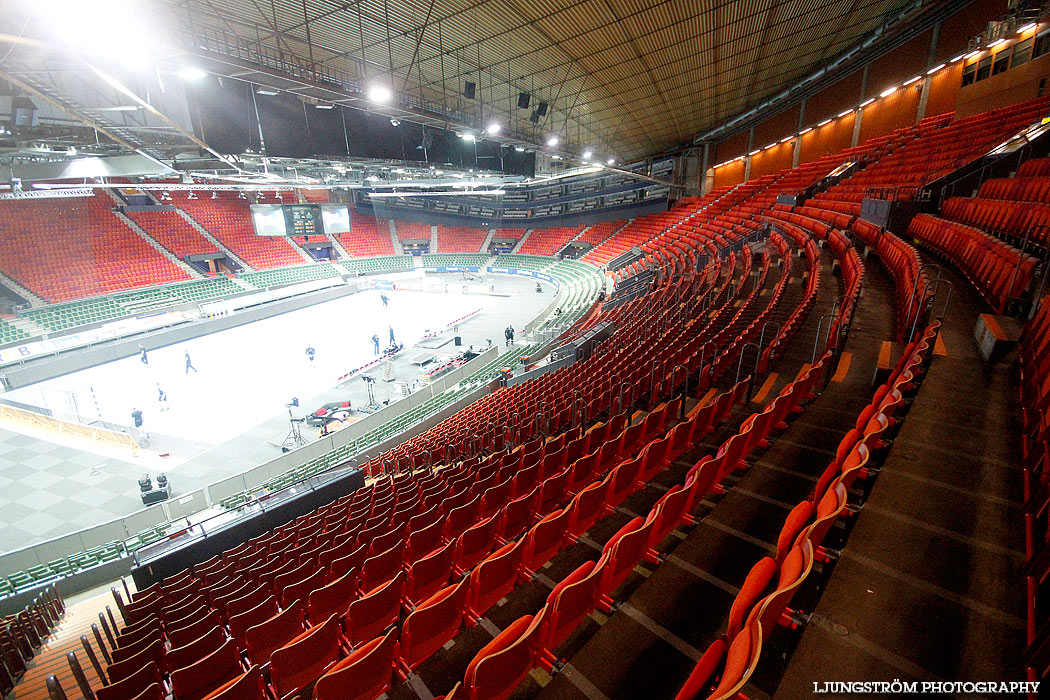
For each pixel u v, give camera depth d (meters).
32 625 5.43
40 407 13.31
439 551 3.79
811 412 5.33
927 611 2.35
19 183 14.20
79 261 21.73
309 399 14.40
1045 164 11.21
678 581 3.13
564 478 4.76
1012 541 2.78
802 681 2.04
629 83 14.88
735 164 30.70
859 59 22.92
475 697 2.22
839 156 23.31
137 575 6.18
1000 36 16.41
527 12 9.16
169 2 7.27
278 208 23.44
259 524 7.11
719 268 16.09
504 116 16.61
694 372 7.80
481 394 12.62
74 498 9.73
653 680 2.52
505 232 39.88
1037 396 4.03
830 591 2.50
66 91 9.14
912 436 3.99
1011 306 6.58
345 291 30.64
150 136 12.12
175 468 10.80
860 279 8.61
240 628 3.87
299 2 7.85
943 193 13.87
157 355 19.03
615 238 32.62
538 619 2.34
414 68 11.70
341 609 4.04
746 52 14.72
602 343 12.33
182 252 25.69
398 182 23.80
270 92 9.88
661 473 4.88
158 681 3.33
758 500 3.91
